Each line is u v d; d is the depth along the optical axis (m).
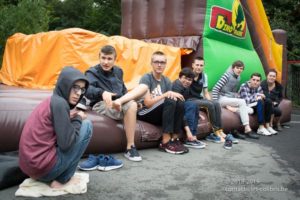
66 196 2.53
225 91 5.68
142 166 3.37
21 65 5.91
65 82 2.45
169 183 2.91
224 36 6.74
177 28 6.70
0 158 2.84
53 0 24.59
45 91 4.77
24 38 5.98
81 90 2.51
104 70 3.84
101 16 20.42
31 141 2.40
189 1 6.55
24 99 3.79
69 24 24.67
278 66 8.59
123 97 3.59
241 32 7.23
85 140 2.53
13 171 2.65
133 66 5.48
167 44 6.70
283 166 3.59
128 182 2.89
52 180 2.56
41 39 5.59
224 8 6.61
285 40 9.04
